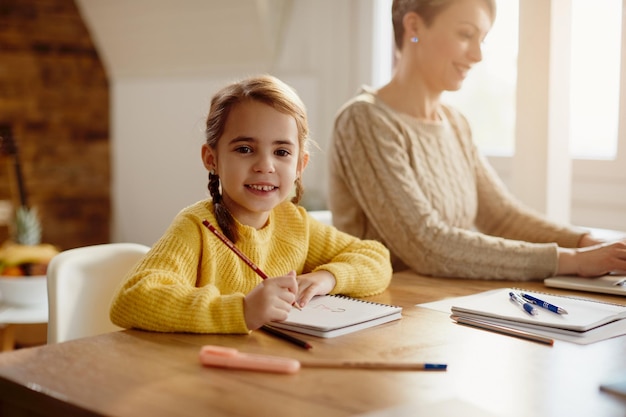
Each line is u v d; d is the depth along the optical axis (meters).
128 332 1.14
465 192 1.86
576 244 1.83
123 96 3.68
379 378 0.95
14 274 1.96
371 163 1.72
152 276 1.18
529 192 2.09
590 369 1.01
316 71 2.99
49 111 3.57
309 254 1.50
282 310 1.13
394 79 1.84
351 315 1.20
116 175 3.77
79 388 0.91
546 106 2.04
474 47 1.74
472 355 1.06
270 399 0.87
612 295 1.48
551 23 2.02
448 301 1.38
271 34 3.02
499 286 1.56
